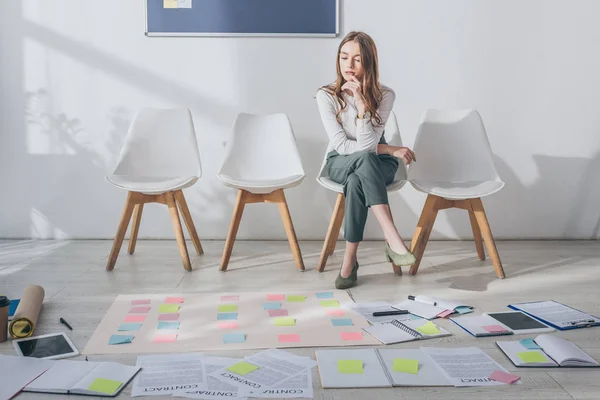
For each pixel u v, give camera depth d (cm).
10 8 325
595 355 173
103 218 340
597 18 334
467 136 283
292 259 295
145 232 342
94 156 336
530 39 334
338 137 253
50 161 335
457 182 271
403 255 229
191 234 304
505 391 151
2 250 311
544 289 241
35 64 329
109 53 330
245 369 161
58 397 147
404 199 341
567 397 147
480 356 170
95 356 171
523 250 317
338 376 157
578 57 337
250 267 278
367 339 184
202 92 334
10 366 161
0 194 337
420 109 337
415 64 334
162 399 146
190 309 213
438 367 163
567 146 342
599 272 269
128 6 327
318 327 195
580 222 348
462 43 333
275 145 296
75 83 331
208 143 337
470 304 221
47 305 217
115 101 333
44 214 339
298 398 147
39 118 333
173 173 295
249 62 332
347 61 252
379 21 331
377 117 252
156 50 330
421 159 281
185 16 328
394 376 158
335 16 329
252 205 340
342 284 241
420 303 219
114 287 242
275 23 329
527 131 340
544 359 167
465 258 297
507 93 337
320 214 342
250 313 209
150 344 180
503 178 343
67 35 328
